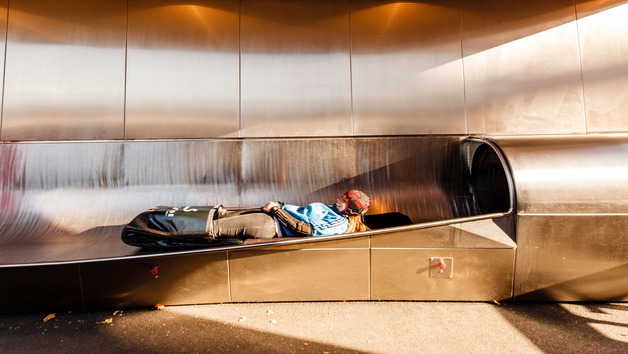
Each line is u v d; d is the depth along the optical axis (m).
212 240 1.94
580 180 1.93
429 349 1.56
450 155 3.12
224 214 2.19
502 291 1.97
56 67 3.03
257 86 3.14
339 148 3.12
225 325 1.78
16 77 3.00
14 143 2.93
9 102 2.97
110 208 2.85
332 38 3.20
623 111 3.11
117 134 3.02
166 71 3.10
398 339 1.64
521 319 1.81
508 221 1.95
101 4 3.09
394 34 3.20
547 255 1.93
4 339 1.64
